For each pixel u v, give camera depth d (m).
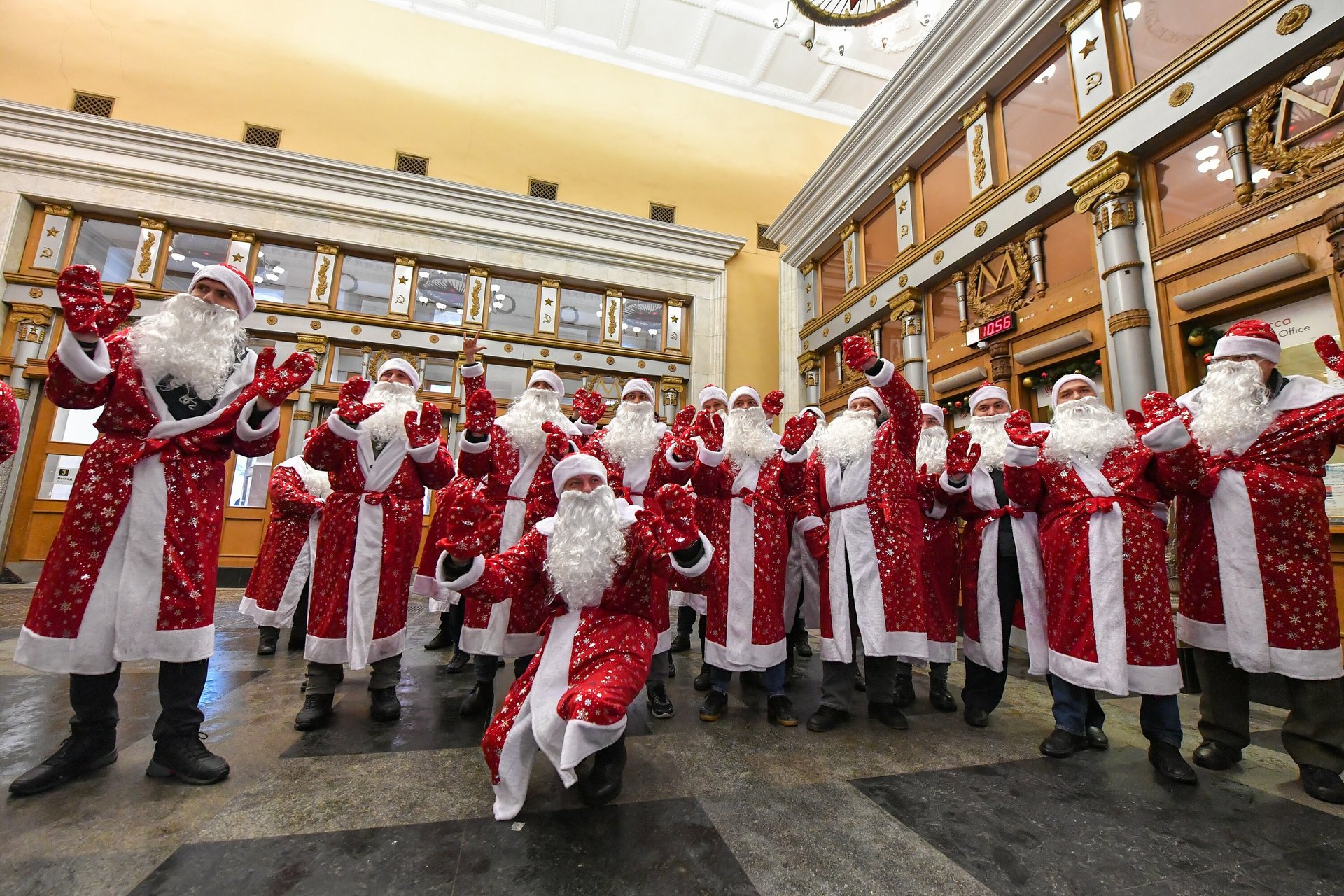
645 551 1.77
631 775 1.85
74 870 1.26
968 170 5.67
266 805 1.58
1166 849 1.47
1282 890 1.31
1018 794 1.77
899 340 6.48
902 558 2.39
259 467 6.80
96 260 6.73
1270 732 2.42
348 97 8.30
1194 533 2.13
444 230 7.77
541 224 8.19
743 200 9.89
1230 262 3.52
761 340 9.25
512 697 1.65
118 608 1.62
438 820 1.53
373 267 7.64
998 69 5.15
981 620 2.44
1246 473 2.01
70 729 2.07
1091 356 4.35
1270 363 2.07
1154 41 4.06
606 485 1.83
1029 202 4.78
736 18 9.23
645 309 8.77
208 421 1.80
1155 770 1.96
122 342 1.73
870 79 10.30
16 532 6.08
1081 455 2.21
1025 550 2.41
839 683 2.37
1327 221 3.09
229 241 7.15
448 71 8.88
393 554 2.35
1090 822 1.60
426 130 8.56
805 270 8.65
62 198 6.50
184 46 7.68
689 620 3.83
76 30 7.25
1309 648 1.84
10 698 2.40
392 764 1.89
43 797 1.58
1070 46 4.59
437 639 3.73
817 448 2.83
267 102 7.91
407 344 7.45
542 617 2.28
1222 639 2.02
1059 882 1.32
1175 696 1.95
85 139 6.62
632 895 1.23
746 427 2.62
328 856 1.35
